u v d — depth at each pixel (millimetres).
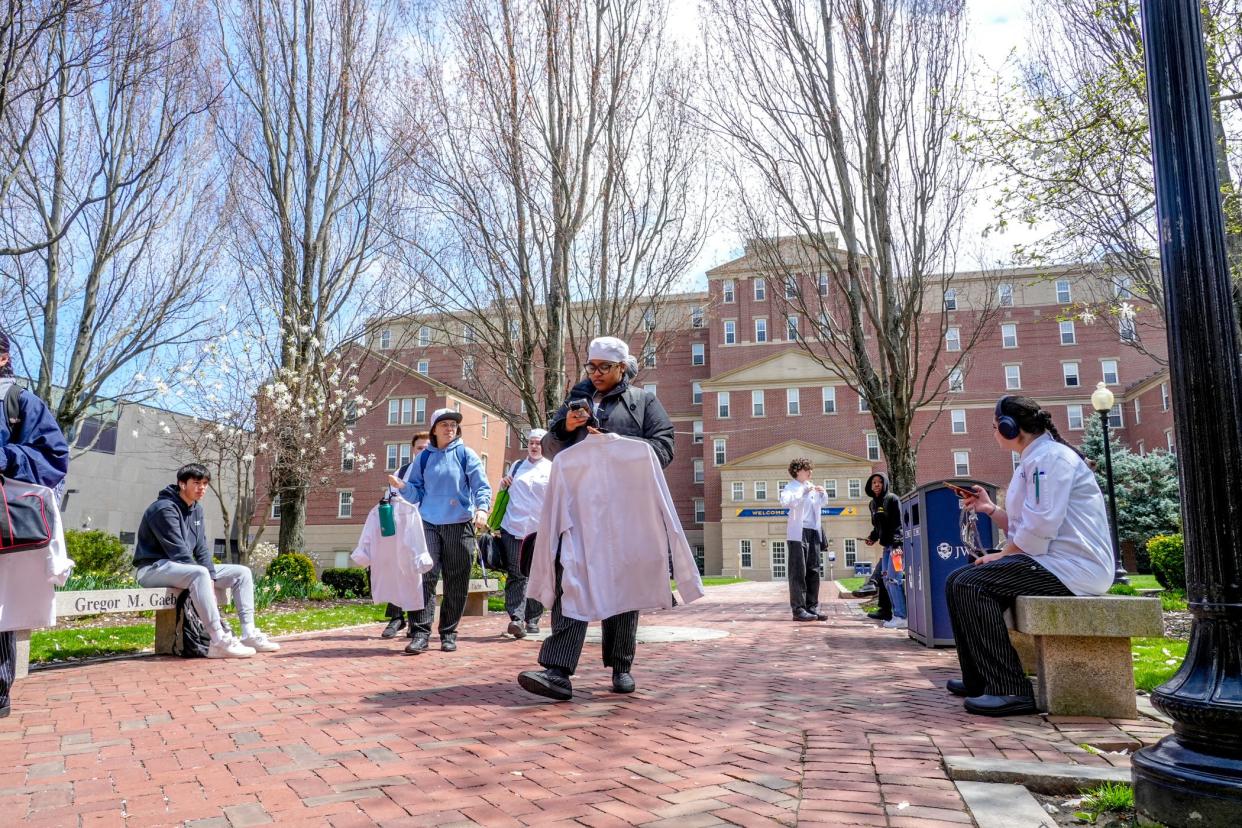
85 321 16109
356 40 18438
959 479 6941
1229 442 2289
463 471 6789
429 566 6383
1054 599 3748
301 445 16500
